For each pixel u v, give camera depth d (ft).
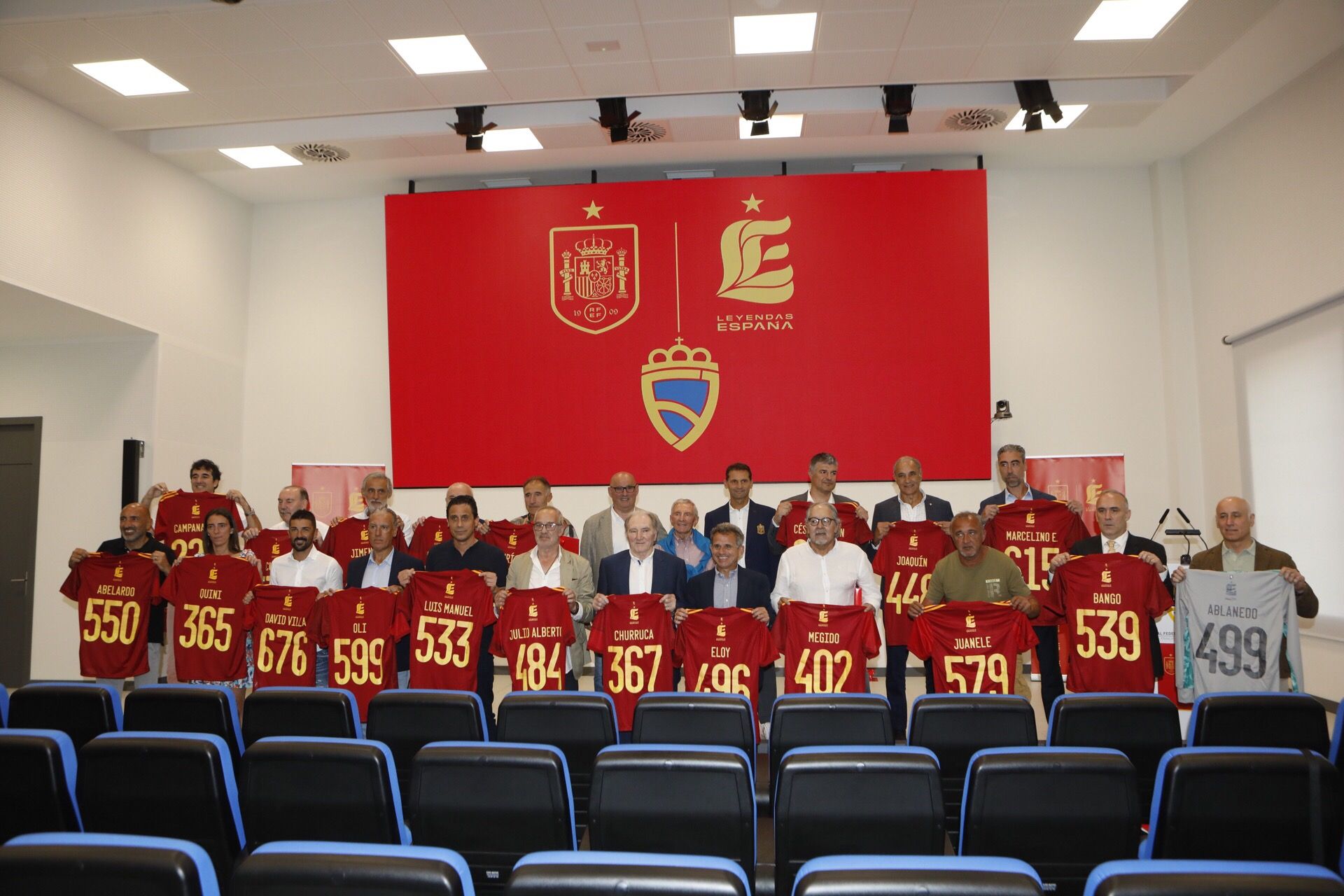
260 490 30.91
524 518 21.38
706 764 7.66
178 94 23.30
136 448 26.53
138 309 26.43
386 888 5.20
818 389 28.50
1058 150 28.43
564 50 21.43
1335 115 22.07
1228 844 7.44
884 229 28.35
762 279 28.68
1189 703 15.44
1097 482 26.20
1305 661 22.85
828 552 16.38
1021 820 7.62
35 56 21.20
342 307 31.27
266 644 16.47
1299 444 23.09
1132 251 29.60
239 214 31.22
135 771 8.25
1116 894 4.74
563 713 10.16
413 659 15.53
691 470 28.81
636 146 27.94
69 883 5.22
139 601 18.19
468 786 8.04
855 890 4.91
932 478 28.14
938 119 25.84
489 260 29.43
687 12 19.86
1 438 27.99
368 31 20.44
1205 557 16.26
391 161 28.63
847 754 7.72
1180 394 28.45
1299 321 23.06
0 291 22.61
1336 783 7.30
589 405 29.14
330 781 8.05
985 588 15.99
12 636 27.27
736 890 4.97
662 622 15.14
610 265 29.09
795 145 28.02
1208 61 22.27
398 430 29.68
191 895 5.18
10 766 8.28
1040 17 20.24
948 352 28.19
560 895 5.07
